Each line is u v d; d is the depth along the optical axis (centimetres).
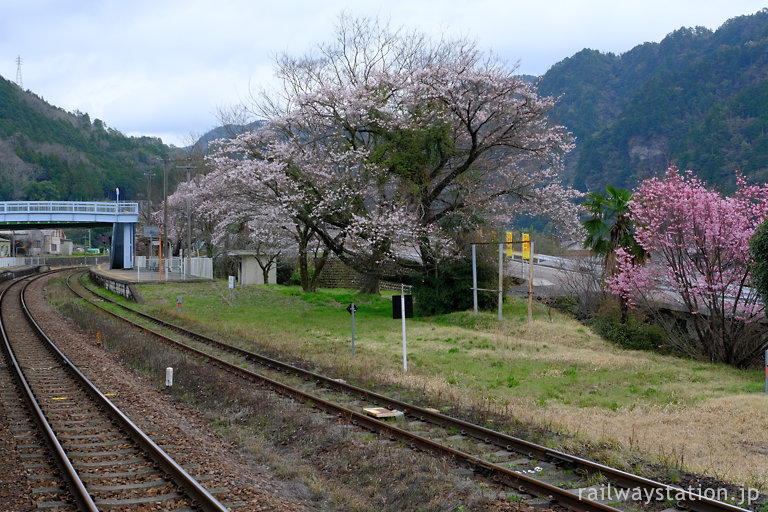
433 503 733
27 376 1500
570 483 809
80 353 1873
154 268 5769
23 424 1059
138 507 709
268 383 1460
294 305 3397
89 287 4853
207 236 5503
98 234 14638
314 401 1277
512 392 1421
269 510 720
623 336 2272
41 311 3131
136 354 1806
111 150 16288
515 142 2927
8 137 13062
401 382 1477
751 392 1466
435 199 3066
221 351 1984
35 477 788
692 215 2011
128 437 988
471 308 2908
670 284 2136
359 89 2944
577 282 3023
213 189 3225
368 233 2900
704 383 1595
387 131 2966
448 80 2752
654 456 926
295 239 3875
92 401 1241
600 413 1234
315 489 816
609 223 2562
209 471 839
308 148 3088
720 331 2023
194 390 1369
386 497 782
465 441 1007
